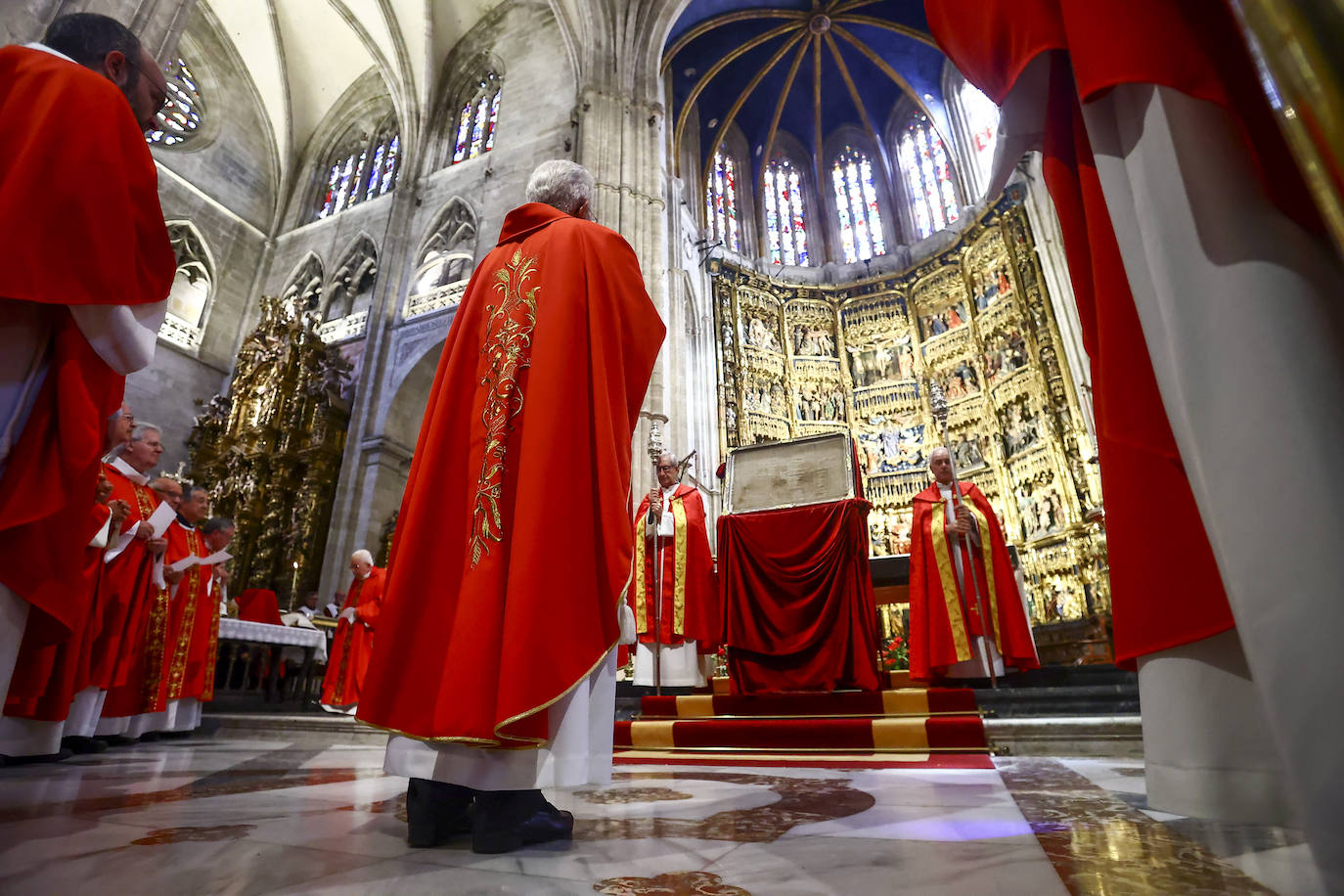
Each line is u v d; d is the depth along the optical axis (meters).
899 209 24.19
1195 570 1.23
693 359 20.48
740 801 2.32
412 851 1.54
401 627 1.75
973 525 5.68
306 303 21.56
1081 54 1.18
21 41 8.08
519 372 1.94
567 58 20.30
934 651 5.45
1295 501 0.82
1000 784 2.68
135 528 5.03
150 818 1.99
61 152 1.69
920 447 20.64
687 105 22.19
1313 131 0.71
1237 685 1.20
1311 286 0.92
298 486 17.95
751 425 20.98
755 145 25.86
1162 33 1.10
